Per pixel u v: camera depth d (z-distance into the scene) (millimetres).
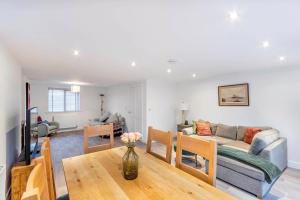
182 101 5789
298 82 3254
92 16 1435
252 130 3607
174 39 1967
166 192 1042
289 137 3365
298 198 2260
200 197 987
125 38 1926
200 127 4539
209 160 1261
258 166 2338
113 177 1244
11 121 2506
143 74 4379
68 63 3127
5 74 2164
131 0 1193
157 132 1826
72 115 7508
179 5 1275
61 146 4891
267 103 3686
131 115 6188
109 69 3686
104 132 2119
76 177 1243
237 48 2285
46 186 937
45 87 6867
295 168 3242
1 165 1857
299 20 1509
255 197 2291
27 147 2053
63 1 1200
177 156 1551
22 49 2275
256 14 1411
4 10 1304
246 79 4047
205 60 2939
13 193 1945
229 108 4402
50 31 1723
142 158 1647
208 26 1640
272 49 2336
